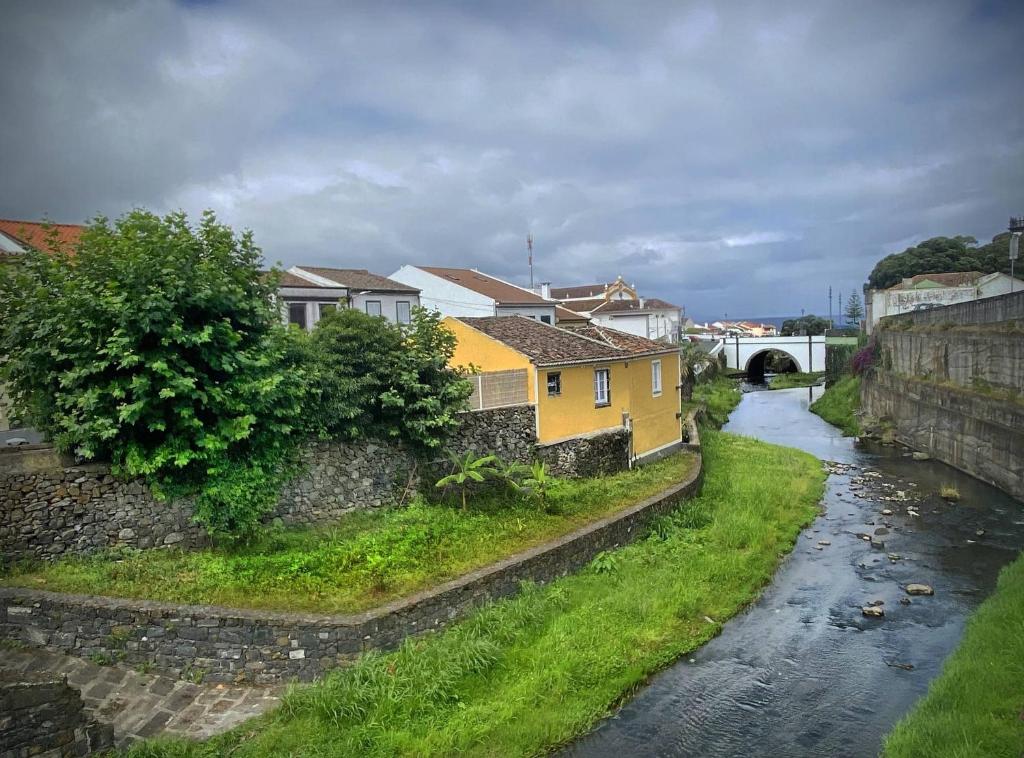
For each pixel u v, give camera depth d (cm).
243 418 1372
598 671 1241
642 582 1584
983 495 2408
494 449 2011
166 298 1281
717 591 1595
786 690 1234
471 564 1483
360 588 1303
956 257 7150
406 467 1789
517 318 2562
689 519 2000
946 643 1384
